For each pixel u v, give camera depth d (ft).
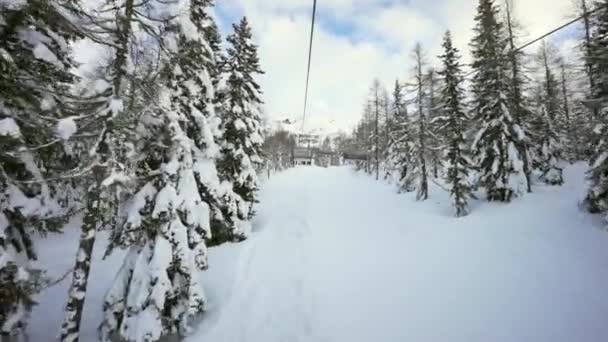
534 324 21.20
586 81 57.47
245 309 25.66
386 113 128.98
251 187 46.39
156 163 22.54
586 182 57.31
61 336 18.58
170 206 20.24
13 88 18.15
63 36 21.03
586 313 21.43
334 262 36.60
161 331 18.78
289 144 254.27
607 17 41.27
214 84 44.32
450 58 63.93
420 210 66.64
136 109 20.59
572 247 31.83
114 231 21.04
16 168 18.95
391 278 31.42
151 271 19.17
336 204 79.05
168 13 20.97
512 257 32.58
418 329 22.13
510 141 57.52
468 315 23.30
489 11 60.34
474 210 58.29
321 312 25.27
